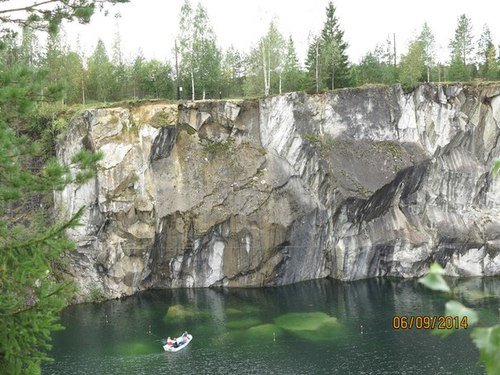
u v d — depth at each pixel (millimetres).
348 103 57094
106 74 65875
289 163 55594
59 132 52156
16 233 12555
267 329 38500
